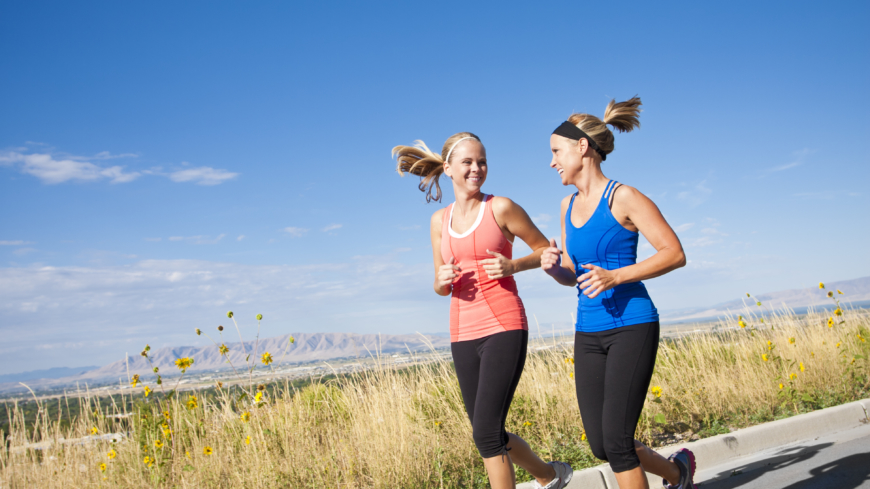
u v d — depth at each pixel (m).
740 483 3.62
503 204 2.79
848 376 6.02
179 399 4.83
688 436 4.73
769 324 7.21
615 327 2.44
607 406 2.38
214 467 4.16
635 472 2.34
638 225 2.44
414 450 4.21
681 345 6.84
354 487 3.88
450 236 2.88
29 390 5.10
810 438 4.55
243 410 4.75
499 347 2.64
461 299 2.81
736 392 5.38
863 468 3.55
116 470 4.26
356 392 5.25
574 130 2.63
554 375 5.43
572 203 2.77
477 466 4.13
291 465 4.11
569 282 2.70
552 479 2.92
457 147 2.84
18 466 4.16
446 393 5.09
